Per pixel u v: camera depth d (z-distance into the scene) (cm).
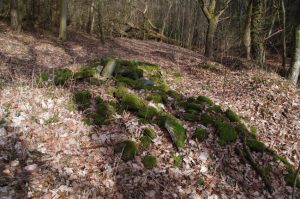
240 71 604
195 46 1206
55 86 353
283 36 644
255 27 738
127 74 405
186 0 1249
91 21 1141
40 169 241
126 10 1277
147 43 1117
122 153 268
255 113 397
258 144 311
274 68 712
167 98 364
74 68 470
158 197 242
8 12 939
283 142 342
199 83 515
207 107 358
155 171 263
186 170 272
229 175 277
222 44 960
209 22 845
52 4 1013
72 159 256
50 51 691
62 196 223
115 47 903
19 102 305
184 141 297
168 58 769
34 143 264
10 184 221
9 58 561
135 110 323
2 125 272
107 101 334
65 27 870
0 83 358
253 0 742
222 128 315
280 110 407
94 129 293
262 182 278
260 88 470
